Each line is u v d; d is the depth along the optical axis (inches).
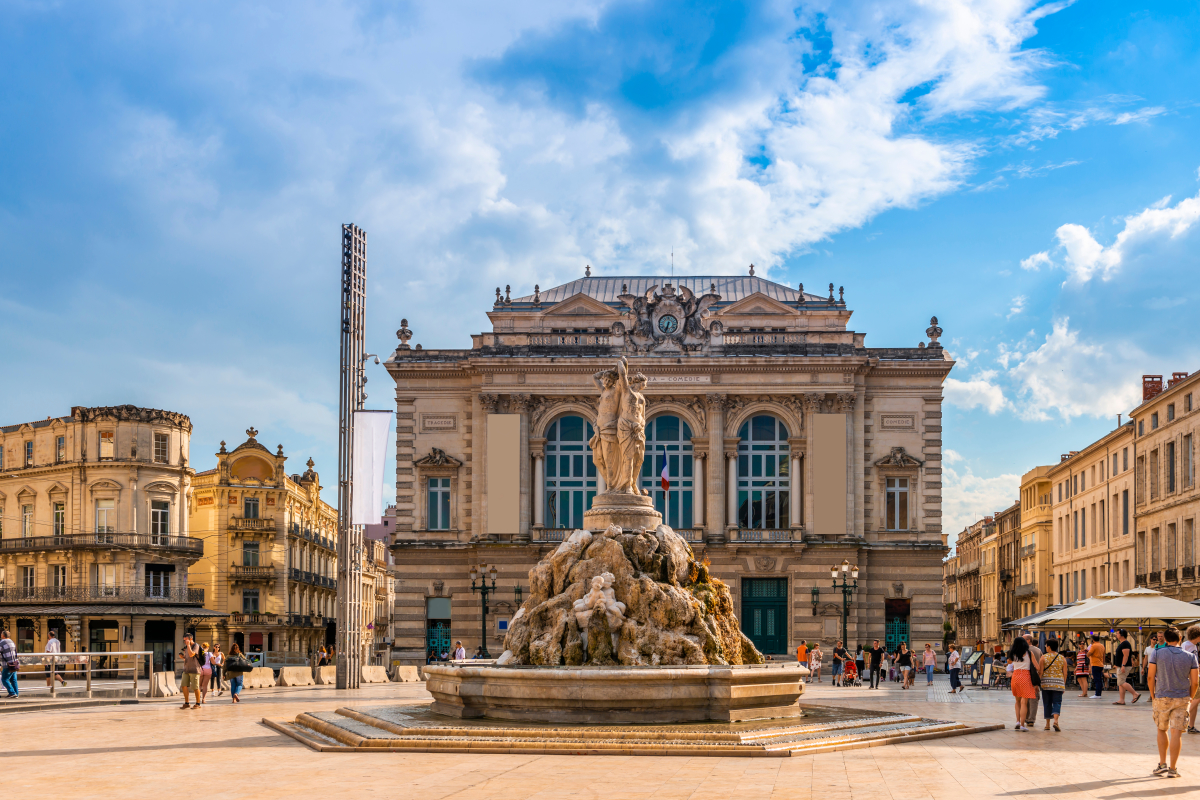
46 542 3491.6
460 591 3041.3
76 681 2452.0
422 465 3078.2
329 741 1041.5
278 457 4271.7
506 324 3139.8
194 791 773.3
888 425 3041.3
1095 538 3924.7
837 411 2994.6
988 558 6023.6
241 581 4153.5
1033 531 4958.2
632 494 1368.1
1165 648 852.0
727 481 3011.8
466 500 3073.3
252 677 2121.1
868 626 2989.7
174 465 3590.1
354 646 2055.9
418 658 3026.6
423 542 3053.6
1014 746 1033.5
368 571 5541.3
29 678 2839.6
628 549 1299.2
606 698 1063.0
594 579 1256.8
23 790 786.2
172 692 1838.1
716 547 2965.1
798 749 944.9
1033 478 4904.0
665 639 1221.7
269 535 4222.4
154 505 3533.5
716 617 1307.8
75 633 3366.1
